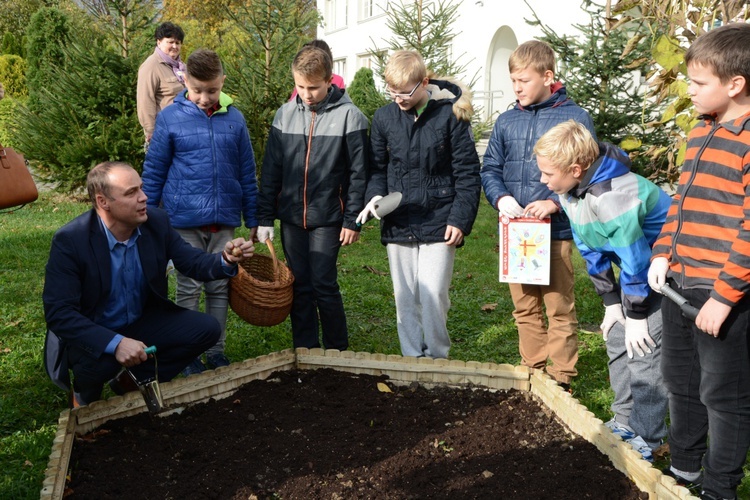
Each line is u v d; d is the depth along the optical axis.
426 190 3.88
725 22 3.92
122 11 9.55
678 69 3.95
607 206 2.79
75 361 3.30
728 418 2.47
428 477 2.82
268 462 2.95
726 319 2.37
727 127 2.35
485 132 11.83
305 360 3.91
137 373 3.50
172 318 3.55
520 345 4.02
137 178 3.18
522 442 3.12
